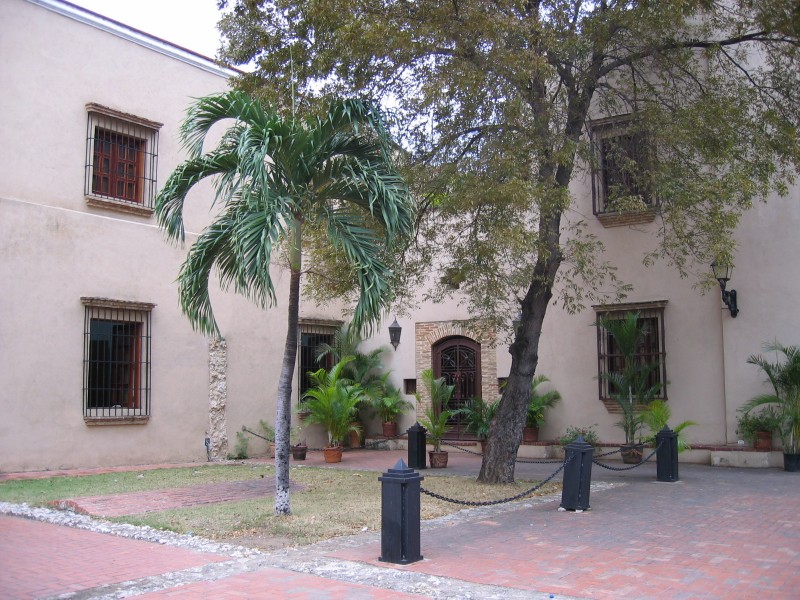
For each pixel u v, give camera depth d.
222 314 15.33
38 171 12.38
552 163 10.49
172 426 14.16
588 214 14.81
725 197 10.19
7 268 11.82
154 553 6.68
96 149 13.45
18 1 12.27
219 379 15.12
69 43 12.97
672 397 13.88
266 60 10.96
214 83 15.48
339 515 8.21
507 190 9.33
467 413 15.39
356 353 17.92
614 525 7.78
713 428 13.42
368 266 7.94
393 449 17.36
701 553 6.45
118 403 13.53
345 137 8.22
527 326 11.05
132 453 13.45
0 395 11.60
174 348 14.34
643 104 12.45
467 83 9.95
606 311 14.59
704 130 10.66
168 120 14.54
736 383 13.15
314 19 10.62
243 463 14.20
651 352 14.15
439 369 17.25
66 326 12.56
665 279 14.06
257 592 5.45
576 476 8.69
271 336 16.31
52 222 12.47
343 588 5.53
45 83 12.57
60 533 7.58
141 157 14.13
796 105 11.66
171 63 14.68
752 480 11.09
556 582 5.58
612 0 11.13
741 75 12.88
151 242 14.07
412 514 6.32
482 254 9.90
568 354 15.13
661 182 10.68
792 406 12.15
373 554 6.57
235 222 7.63
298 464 14.27
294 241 8.26
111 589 5.54
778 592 5.26
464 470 12.90
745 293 13.17
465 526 7.83
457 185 9.88
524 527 7.74
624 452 13.62
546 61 10.17
